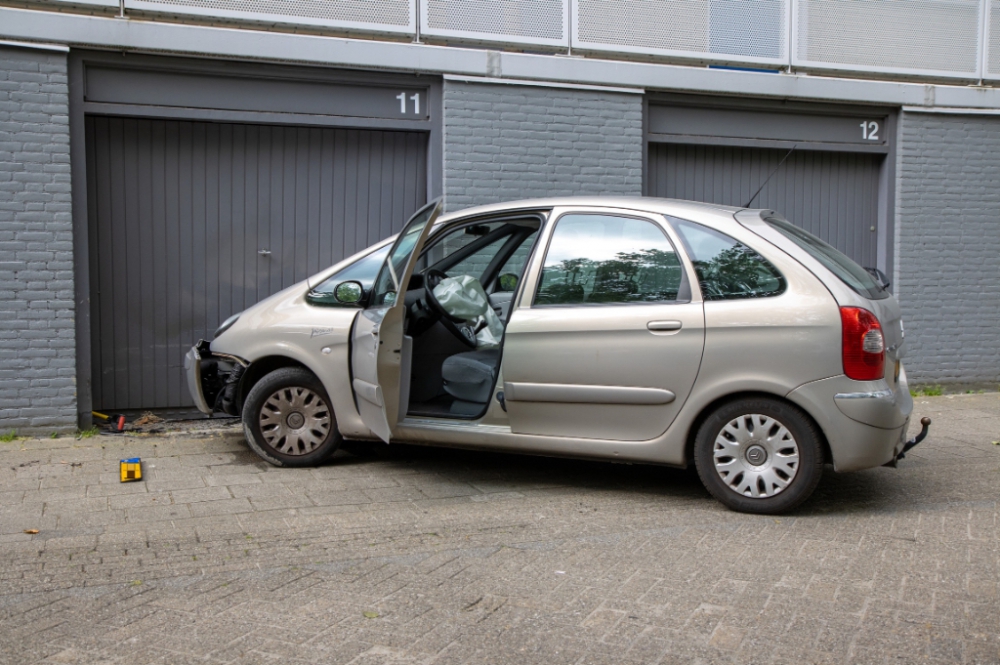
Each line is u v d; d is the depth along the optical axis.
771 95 8.76
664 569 4.11
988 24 9.32
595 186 8.38
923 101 9.14
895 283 9.30
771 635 3.41
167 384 7.55
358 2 7.64
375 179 8.00
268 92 7.50
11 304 6.83
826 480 5.79
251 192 7.68
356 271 5.93
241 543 4.46
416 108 7.92
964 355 9.38
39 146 6.82
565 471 5.98
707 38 8.62
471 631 3.44
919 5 9.16
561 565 4.16
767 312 4.79
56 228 6.89
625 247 5.19
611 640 3.36
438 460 6.23
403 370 5.36
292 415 5.95
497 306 6.32
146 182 7.39
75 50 6.93
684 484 5.66
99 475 5.79
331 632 3.42
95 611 3.62
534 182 8.21
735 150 9.02
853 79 9.05
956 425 7.72
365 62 7.60
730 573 4.06
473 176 8.05
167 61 7.17
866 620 3.55
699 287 4.95
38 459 6.23
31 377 6.90
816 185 9.27
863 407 4.65
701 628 3.47
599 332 5.07
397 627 3.47
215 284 7.63
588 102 8.30
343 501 5.21
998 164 9.35
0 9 6.66
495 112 8.06
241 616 3.57
